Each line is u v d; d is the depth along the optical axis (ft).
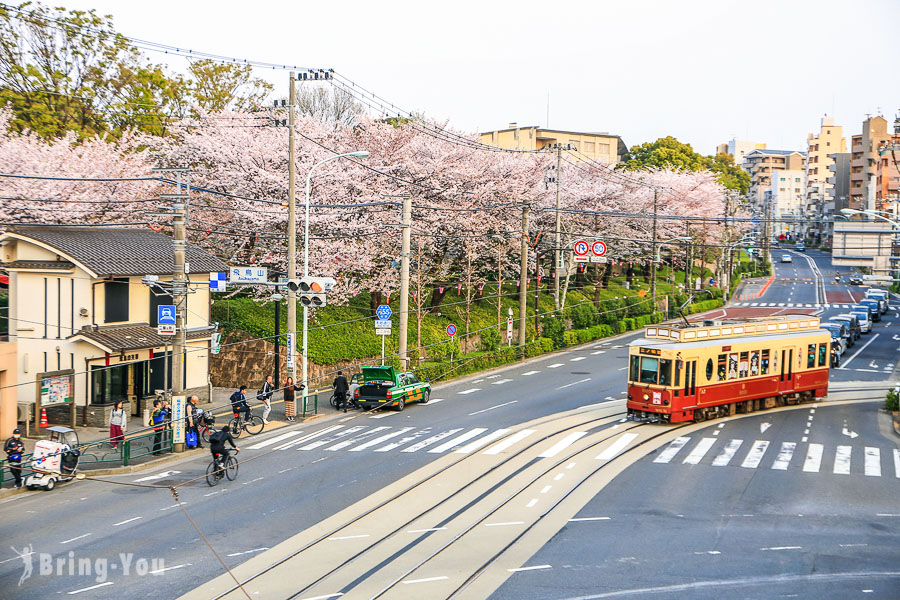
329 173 137.08
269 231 142.41
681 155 358.84
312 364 131.95
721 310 253.03
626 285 267.59
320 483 77.20
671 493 73.51
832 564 55.93
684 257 293.02
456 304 172.14
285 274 139.74
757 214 535.60
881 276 176.14
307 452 91.09
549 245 197.16
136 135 168.04
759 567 55.16
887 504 70.79
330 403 121.19
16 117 156.25
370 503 70.03
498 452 89.10
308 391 125.80
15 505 71.26
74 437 85.56
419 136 166.30
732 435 99.60
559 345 187.21
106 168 143.54
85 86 168.76
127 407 109.70
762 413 115.65
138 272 112.16
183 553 57.36
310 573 53.26
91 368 106.32
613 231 228.63
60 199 134.21
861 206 415.23
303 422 108.47
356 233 142.00
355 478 78.84
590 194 213.87
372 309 158.40
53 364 107.65
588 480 77.66
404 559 56.03
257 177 139.03
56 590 50.49
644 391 103.96
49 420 106.93
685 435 99.19
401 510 67.97
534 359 171.94
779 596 50.14
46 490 76.54
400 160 156.87
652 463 84.79
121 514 67.72
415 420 109.29
